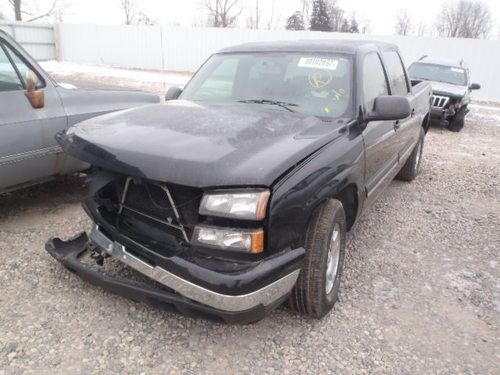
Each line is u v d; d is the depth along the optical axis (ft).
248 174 7.99
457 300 11.68
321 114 11.71
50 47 92.84
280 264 8.34
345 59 12.77
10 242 13.10
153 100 17.67
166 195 8.90
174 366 8.74
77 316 9.99
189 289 8.23
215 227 8.16
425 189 21.18
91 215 10.09
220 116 10.66
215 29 82.48
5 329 9.41
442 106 38.55
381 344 9.75
